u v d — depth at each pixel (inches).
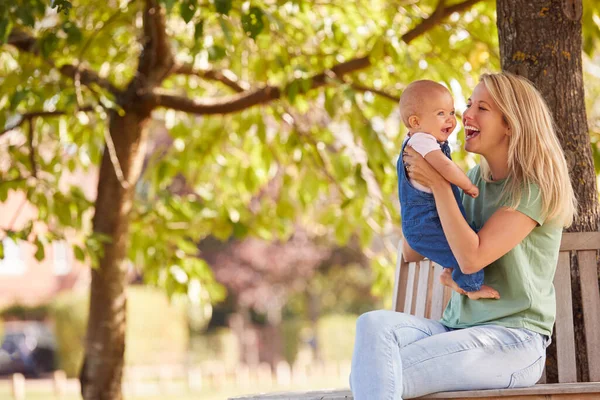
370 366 177.9
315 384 994.1
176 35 383.2
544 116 191.3
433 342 182.9
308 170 385.4
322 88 353.7
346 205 346.3
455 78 320.8
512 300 187.2
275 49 364.2
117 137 348.5
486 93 194.2
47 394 868.0
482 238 182.4
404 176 192.9
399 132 373.1
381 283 405.4
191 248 385.4
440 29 310.7
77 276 1470.2
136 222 379.6
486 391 181.0
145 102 345.4
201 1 317.4
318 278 1603.1
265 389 962.7
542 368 191.9
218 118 401.4
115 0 355.6
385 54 300.8
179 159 392.5
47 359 1246.9
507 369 184.9
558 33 229.9
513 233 182.9
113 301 346.9
